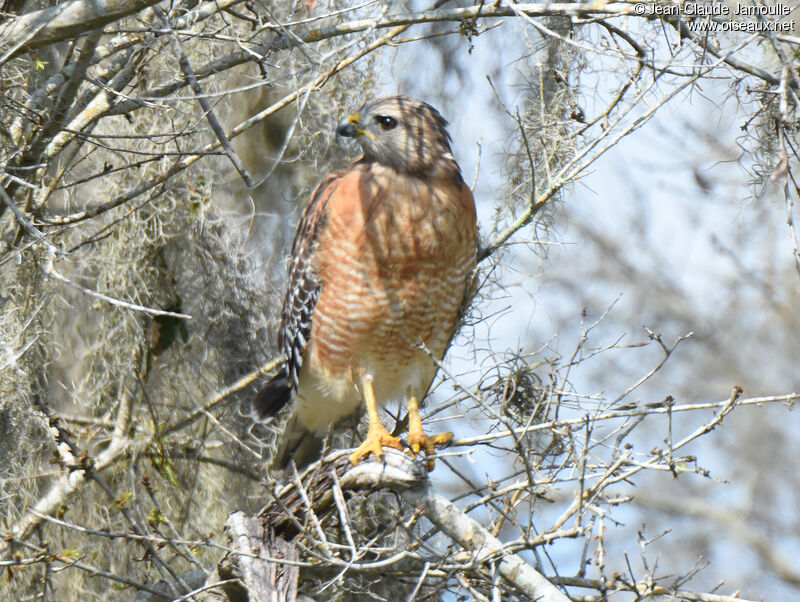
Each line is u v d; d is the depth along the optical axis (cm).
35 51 904
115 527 1101
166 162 1138
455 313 1070
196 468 1134
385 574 961
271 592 812
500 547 812
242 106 1238
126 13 816
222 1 918
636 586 834
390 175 1016
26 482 1005
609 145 980
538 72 1162
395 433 1106
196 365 1161
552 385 926
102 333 1131
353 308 1035
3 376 952
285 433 1124
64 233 1139
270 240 1226
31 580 1045
